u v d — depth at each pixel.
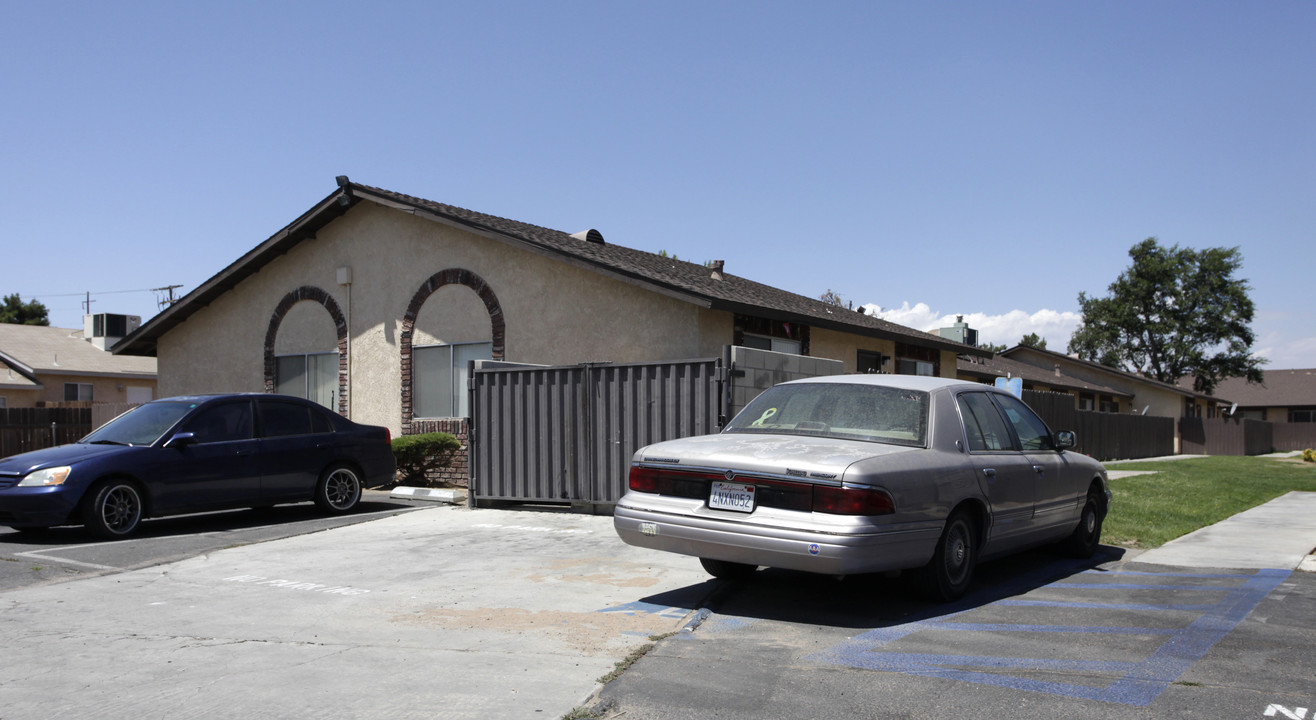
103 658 5.12
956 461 6.39
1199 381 63.19
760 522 5.76
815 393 7.11
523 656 5.08
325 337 17.58
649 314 13.66
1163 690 4.43
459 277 15.73
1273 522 11.25
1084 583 7.25
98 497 9.64
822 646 5.29
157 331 19.88
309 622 5.97
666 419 10.77
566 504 12.20
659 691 4.45
